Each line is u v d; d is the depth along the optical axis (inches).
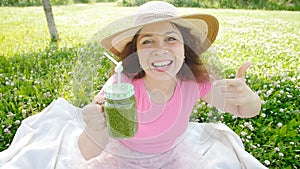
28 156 89.5
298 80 165.2
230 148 96.3
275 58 207.2
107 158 82.0
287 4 373.1
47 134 101.1
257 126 123.8
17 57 193.8
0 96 139.3
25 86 151.7
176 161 84.5
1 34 261.1
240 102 84.7
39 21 306.3
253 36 264.4
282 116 131.1
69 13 342.0
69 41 240.7
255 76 163.6
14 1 372.8
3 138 115.7
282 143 114.4
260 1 378.0
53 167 86.7
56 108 109.9
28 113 128.7
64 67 173.2
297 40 254.7
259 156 109.1
